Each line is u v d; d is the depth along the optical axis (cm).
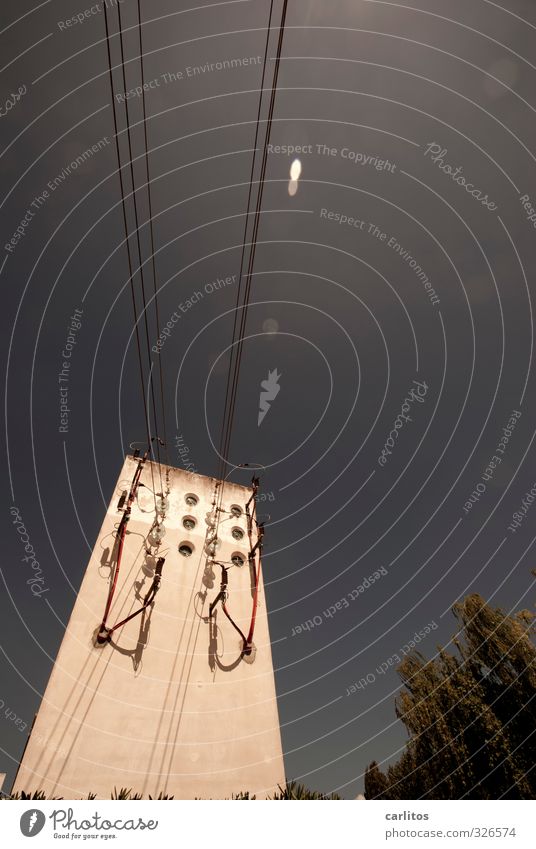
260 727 862
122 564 1025
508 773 943
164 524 1182
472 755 1012
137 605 964
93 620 901
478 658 1211
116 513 1133
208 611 1026
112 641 883
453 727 1084
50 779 671
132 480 1241
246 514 1338
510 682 1118
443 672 1239
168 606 997
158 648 911
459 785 980
